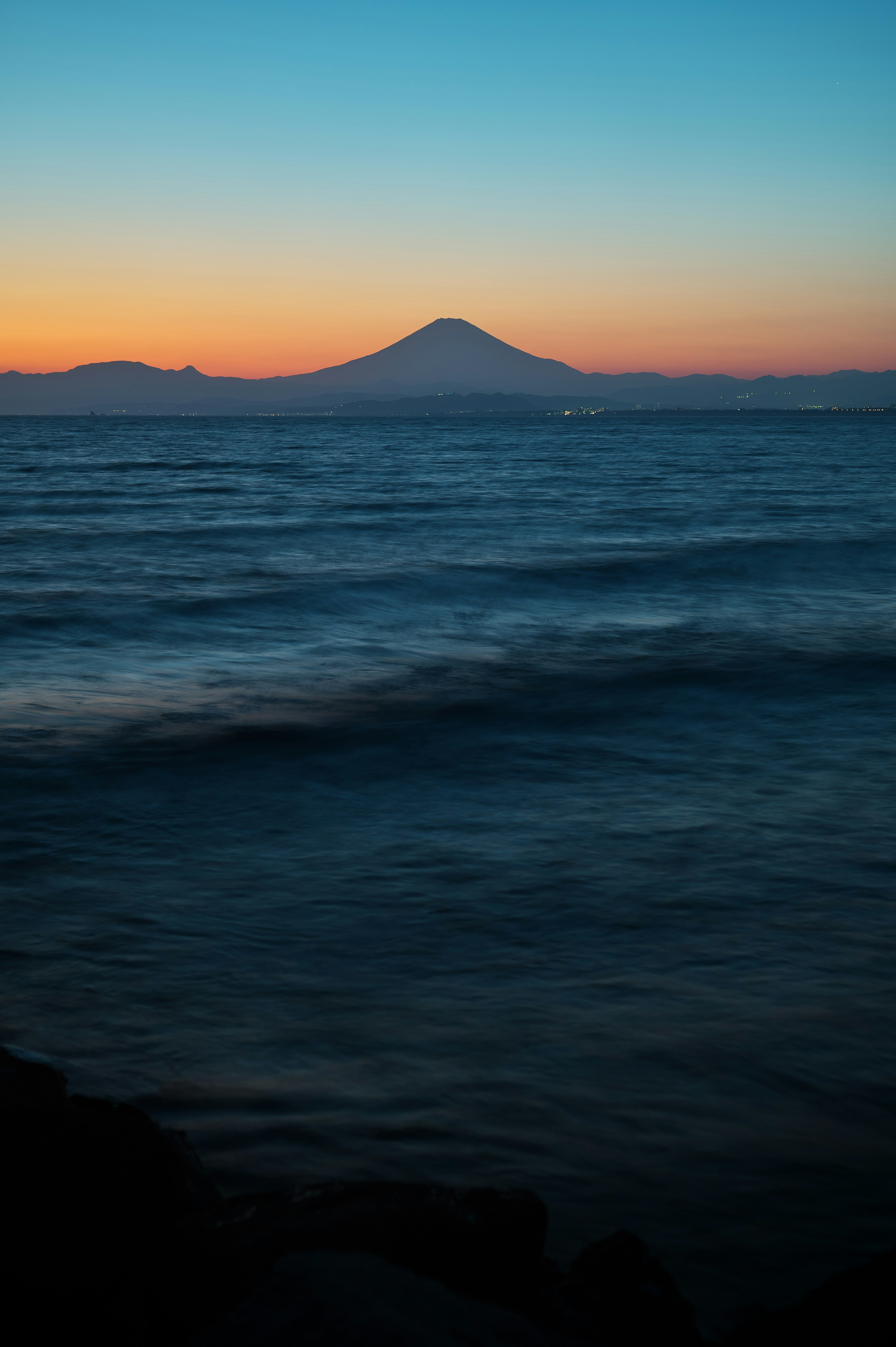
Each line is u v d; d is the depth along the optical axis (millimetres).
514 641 14188
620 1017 4145
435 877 5875
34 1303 1802
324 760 8391
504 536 26672
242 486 45594
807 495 41469
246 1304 1546
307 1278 1581
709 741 9164
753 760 8523
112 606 15680
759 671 11930
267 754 8523
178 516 31391
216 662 12539
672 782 7914
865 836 6617
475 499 38750
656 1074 3668
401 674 11930
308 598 17016
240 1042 3898
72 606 15594
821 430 178250
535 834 6656
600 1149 3168
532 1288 2004
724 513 33344
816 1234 2783
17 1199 1941
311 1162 3031
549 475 56656
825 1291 2172
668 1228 2781
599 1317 2059
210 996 4328
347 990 4410
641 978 4547
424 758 8508
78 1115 2184
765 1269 2629
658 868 6023
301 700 10516
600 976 4574
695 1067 3729
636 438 135750
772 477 54281
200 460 72375
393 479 52188
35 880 5742
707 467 65625
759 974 4598
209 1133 3178
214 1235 1874
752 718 9961
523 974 4594
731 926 5184
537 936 5039
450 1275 1856
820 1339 2082
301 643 13898
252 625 15109
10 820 6773
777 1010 4234
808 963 4730
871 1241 2760
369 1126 3254
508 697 10750
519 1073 3664
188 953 4793
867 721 9828
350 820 6953
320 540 25641
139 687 11016
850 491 43406
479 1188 2129
